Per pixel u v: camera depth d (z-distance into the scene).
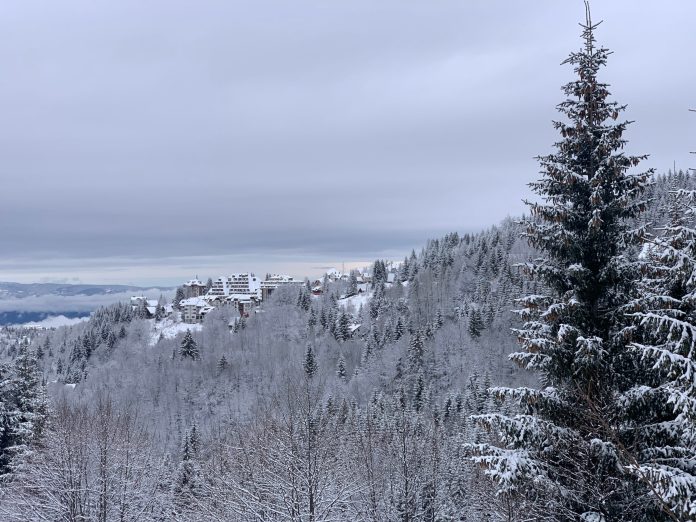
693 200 8.09
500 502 13.91
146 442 29.52
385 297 128.25
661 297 9.02
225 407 84.75
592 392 9.67
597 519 8.85
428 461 22.56
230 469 20.59
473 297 109.81
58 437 23.41
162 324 162.62
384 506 20.48
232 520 17.64
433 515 22.39
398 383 81.12
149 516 24.84
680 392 7.18
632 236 10.09
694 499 7.16
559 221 10.59
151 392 95.75
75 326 178.00
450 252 150.38
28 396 34.41
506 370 79.06
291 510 15.84
